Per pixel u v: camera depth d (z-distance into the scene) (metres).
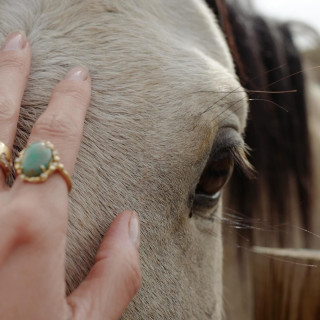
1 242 0.24
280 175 0.56
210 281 0.38
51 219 0.25
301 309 0.47
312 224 0.58
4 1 0.33
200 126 0.33
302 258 0.47
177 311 0.34
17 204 0.25
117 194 0.30
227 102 0.35
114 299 0.27
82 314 0.26
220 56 0.40
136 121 0.32
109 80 0.32
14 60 0.30
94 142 0.31
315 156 0.60
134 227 0.29
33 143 0.26
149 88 0.32
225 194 0.54
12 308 0.24
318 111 0.65
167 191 0.32
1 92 0.29
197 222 0.36
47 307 0.24
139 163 0.31
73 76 0.30
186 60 0.34
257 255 0.51
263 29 0.59
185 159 0.32
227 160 0.35
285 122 0.57
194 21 0.39
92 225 0.29
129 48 0.33
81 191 0.29
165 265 0.33
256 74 0.55
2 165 0.27
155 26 0.35
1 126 0.28
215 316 0.39
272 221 0.55
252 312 0.52
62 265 0.25
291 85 0.58
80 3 0.34
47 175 0.26
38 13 0.33
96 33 0.33
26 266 0.24
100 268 0.28
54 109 0.28
